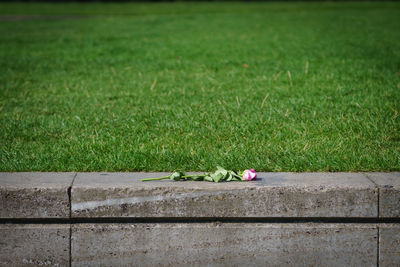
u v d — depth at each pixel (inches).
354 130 183.6
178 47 387.5
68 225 125.3
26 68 312.0
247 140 173.9
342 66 294.5
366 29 477.4
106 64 324.2
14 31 528.7
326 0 1201.4
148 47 390.9
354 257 125.7
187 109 212.7
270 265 126.7
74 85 265.4
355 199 123.4
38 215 124.5
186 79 275.0
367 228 124.3
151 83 265.6
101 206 124.4
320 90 240.4
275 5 1021.8
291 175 134.3
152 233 125.4
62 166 149.1
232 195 124.1
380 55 326.3
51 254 126.0
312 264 126.5
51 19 708.0
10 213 124.1
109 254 126.3
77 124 196.1
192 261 127.1
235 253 126.4
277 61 317.4
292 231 124.8
